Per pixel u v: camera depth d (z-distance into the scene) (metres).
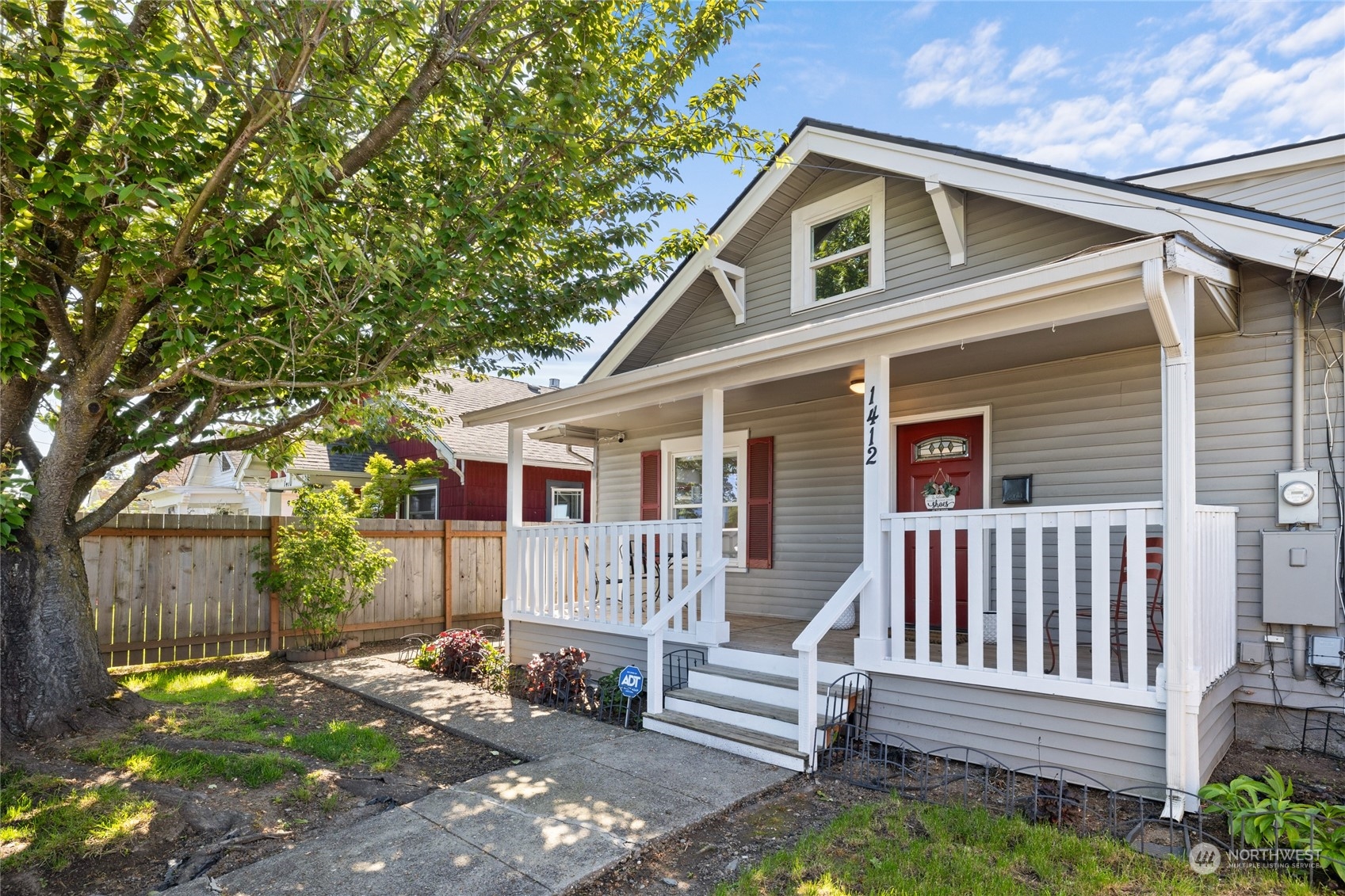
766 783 4.45
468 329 6.53
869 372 5.20
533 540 8.10
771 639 6.44
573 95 5.38
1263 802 3.55
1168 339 3.86
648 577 6.74
